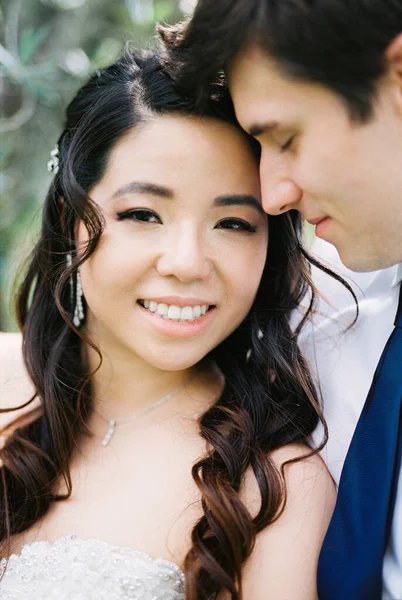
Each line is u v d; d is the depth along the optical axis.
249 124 1.52
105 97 1.69
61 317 1.97
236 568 1.60
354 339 1.90
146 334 1.72
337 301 2.00
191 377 1.93
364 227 1.57
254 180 1.67
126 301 1.70
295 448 1.80
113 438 1.87
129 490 1.76
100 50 3.00
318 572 1.64
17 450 1.84
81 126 1.73
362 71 1.42
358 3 1.38
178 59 1.63
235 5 1.43
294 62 1.42
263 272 1.94
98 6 3.12
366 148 1.48
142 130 1.63
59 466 1.81
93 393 1.93
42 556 1.65
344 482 1.63
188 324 1.70
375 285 1.92
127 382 1.89
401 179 1.51
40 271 1.99
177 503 1.72
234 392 1.89
